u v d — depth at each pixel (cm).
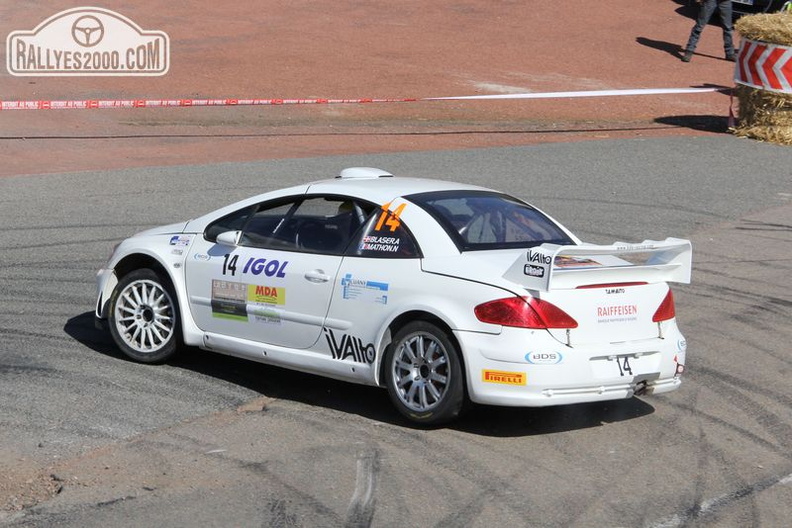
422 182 1413
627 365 1195
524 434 1226
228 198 2567
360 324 1262
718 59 4972
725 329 1706
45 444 1149
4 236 2212
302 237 1352
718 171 3036
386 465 1114
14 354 1489
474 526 966
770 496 1059
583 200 2638
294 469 1097
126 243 1509
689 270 1247
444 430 1231
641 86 4366
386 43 5047
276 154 3167
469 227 1278
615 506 1023
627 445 1200
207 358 1515
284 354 1338
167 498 1013
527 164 3072
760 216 2531
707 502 1040
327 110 3900
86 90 4041
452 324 1177
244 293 1373
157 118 3716
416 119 3794
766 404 1363
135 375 1416
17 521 953
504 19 5622
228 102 3322
